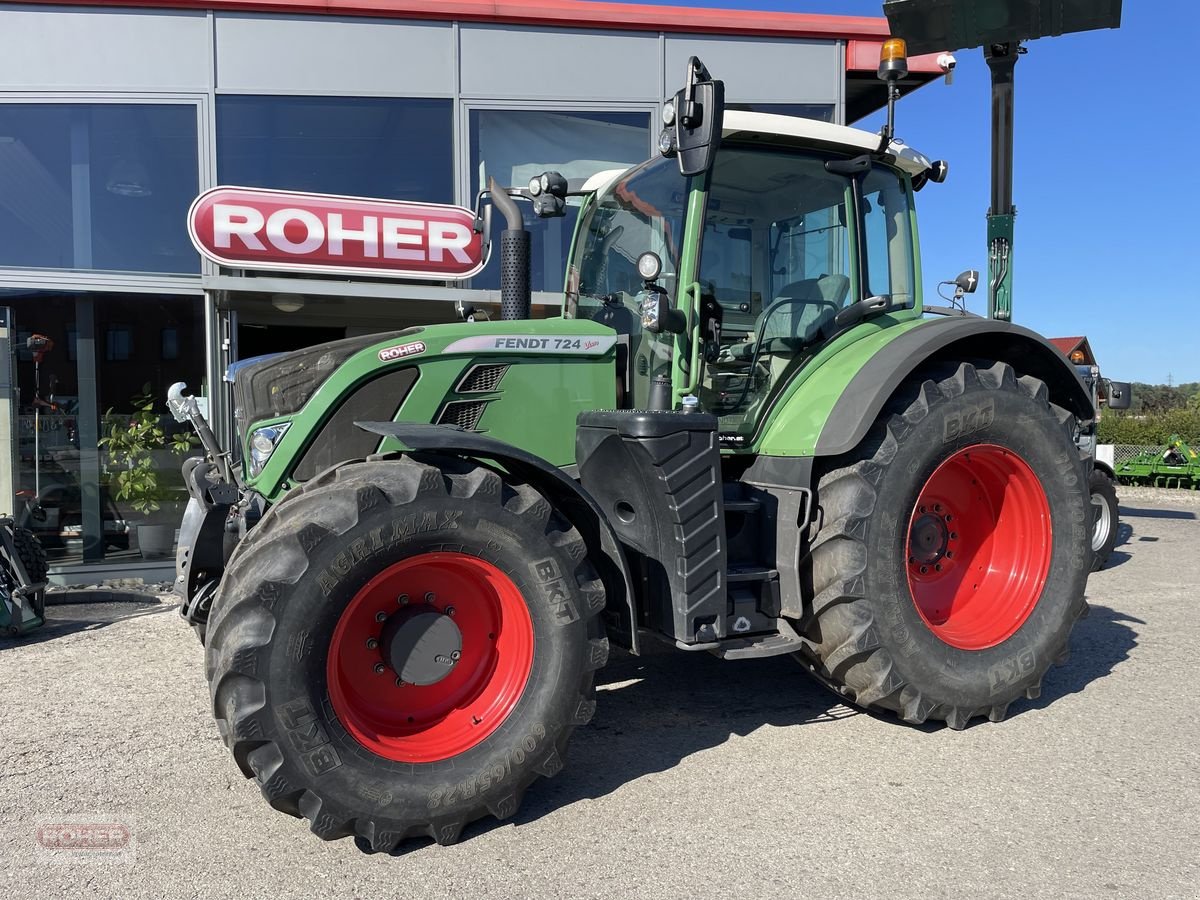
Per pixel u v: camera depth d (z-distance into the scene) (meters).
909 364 3.15
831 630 3.12
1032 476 3.44
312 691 2.32
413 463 2.56
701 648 2.84
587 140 7.44
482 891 2.24
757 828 2.55
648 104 7.41
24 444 6.53
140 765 3.10
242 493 3.28
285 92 6.77
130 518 6.74
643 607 2.98
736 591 3.10
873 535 3.06
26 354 6.54
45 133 6.51
